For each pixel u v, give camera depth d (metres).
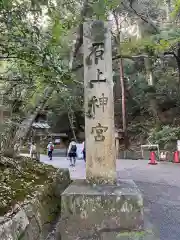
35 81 3.74
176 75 16.92
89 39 3.82
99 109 3.74
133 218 3.09
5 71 4.12
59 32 2.98
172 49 11.52
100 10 2.86
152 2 11.39
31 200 2.92
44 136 19.09
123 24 11.45
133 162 12.52
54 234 3.11
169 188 6.36
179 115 16.81
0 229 1.88
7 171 3.66
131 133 18.48
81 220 3.10
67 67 3.46
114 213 3.10
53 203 3.69
